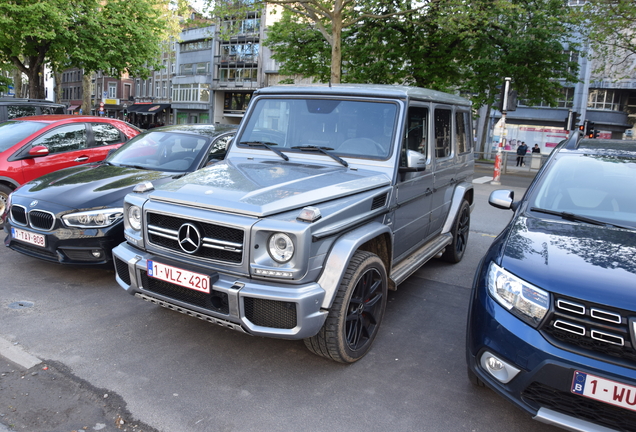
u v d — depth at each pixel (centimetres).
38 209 448
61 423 254
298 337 277
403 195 386
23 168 636
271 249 274
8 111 923
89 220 437
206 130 620
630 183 336
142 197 324
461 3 1588
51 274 486
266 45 2289
